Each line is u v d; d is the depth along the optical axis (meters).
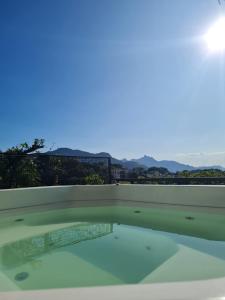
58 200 4.17
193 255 2.01
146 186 4.05
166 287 0.62
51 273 1.76
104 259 2.00
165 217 3.54
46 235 2.80
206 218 3.35
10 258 2.08
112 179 5.33
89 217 3.67
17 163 4.89
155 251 2.17
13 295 0.61
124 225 3.18
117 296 0.58
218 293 0.59
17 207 3.70
